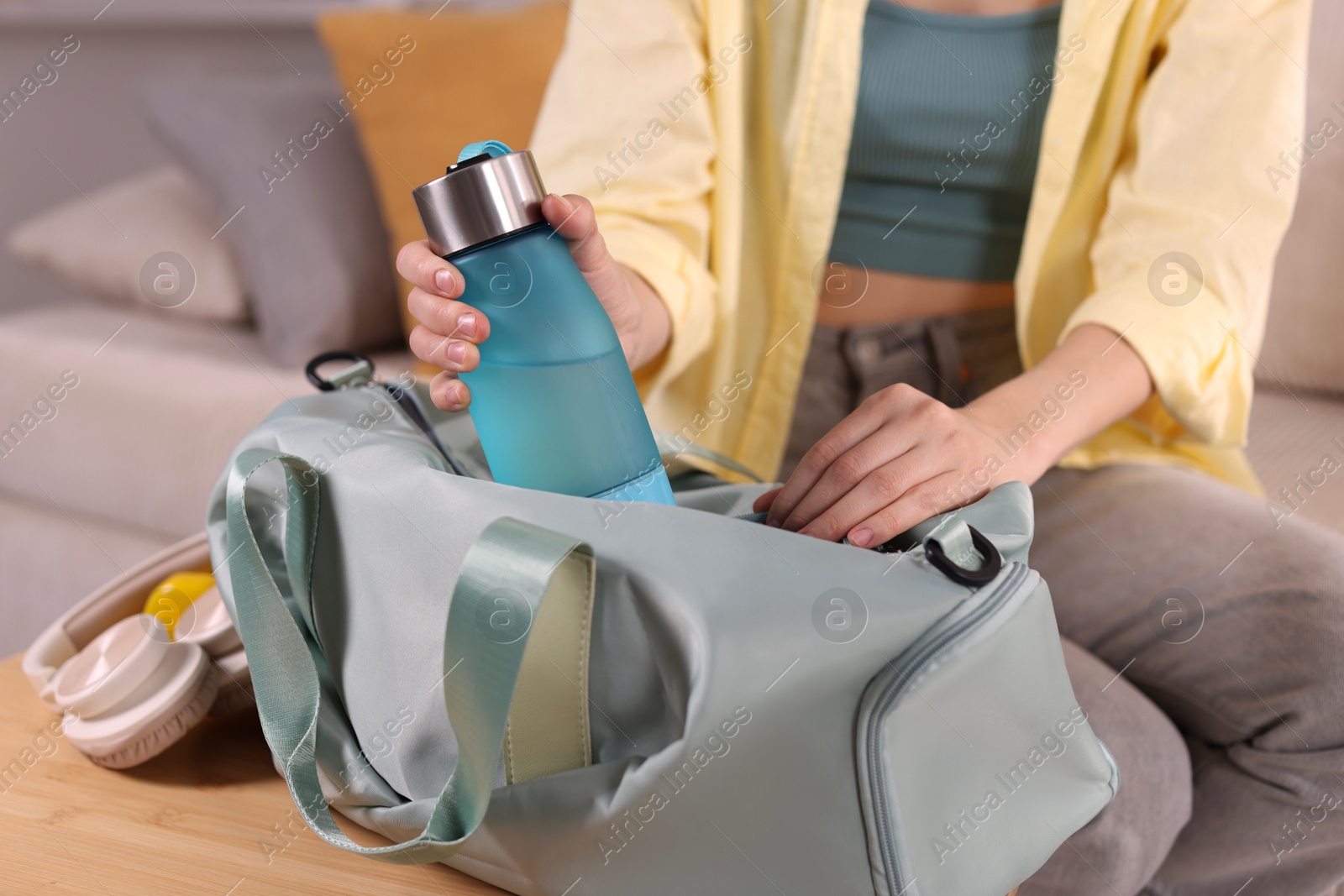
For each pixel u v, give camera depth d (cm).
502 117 123
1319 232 108
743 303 85
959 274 79
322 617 51
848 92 76
